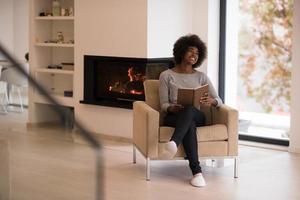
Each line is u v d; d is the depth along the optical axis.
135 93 6.45
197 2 6.66
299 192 4.51
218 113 5.02
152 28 6.25
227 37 6.80
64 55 7.62
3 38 9.33
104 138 6.79
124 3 6.39
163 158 4.79
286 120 6.57
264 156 5.87
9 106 9.27
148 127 4.73
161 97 5.00
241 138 6.61
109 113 6.73
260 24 6.63
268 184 4.74
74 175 4.86
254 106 6.79
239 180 4.86
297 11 5.89
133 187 4.59
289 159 5.73
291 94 6.01
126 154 5.88
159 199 4.25
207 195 4.38
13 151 5.86
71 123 2.25
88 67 6.86
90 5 6.75
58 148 6.03
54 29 7.68
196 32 6.71
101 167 2.17
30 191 4.32
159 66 6.43
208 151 4.81
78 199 4.13
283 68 6.51
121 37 6.46
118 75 6.62
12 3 9.35
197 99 4.77
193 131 4.70
